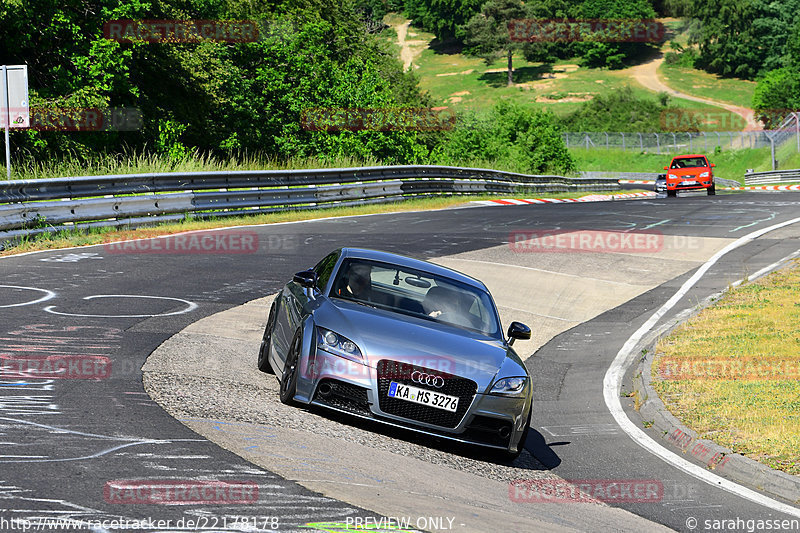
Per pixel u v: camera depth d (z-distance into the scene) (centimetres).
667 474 2764
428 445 2783
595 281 6494
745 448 2922
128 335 3691
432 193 13050
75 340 3494
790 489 2572
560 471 2748
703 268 7012
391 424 2653
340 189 10688
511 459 2809
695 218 10106
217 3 14338
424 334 2820
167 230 7475
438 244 7669
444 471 2491
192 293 4878
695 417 3344
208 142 14075
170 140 12500
